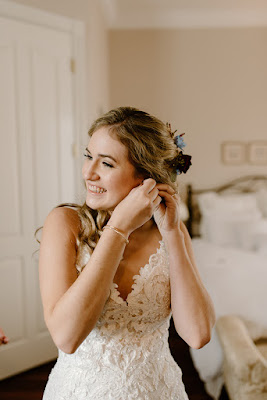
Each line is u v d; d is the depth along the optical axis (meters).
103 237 0.85
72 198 3.15
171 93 4.94
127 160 0.92
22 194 2.85
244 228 4.15
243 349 1.96
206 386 2.46
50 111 2.99
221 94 4.94
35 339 2.94
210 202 4.62
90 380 0.96
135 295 0.98
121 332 0.99
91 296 0.80
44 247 0.93
